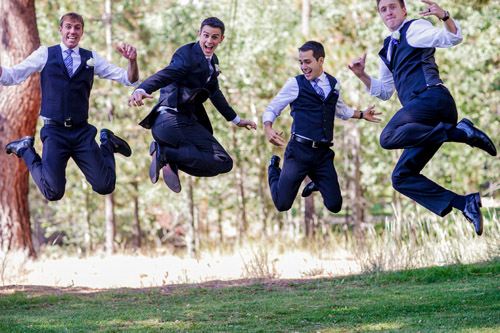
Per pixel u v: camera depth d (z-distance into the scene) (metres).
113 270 10.89
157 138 5.78
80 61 5.64
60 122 5.60
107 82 16.67
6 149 5.99
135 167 17.23
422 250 9.95
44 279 10.10
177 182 5.93
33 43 12.20
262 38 16.16
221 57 15.96
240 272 10.20
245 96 17.31
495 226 10.12
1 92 12.34
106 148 5.99
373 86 5.62
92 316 6.72
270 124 5.76
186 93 5.68
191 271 10.52
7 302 7.64
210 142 5.89
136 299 7.85
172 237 24.30
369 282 8.38
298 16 17.86
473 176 16.69
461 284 7.71
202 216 23.16
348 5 15.31
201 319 6.41
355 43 14.73
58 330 5.96
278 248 13.41
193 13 15.40
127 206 21.62
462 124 4.95
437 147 5.08
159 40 15.23
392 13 5.18
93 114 17.39
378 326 5.79
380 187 17.45
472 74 15.02
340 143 19.72
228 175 19.39
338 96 5.90
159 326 6.09
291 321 6.18
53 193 5.58
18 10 12.06
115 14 15.98
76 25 5.61
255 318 6.37
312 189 6.17
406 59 5.08
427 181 5.08
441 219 13.18
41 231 23.72
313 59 5.75
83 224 21.78
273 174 6.23
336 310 6.59
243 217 18.34
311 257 11.53
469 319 5.81
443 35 4.88
